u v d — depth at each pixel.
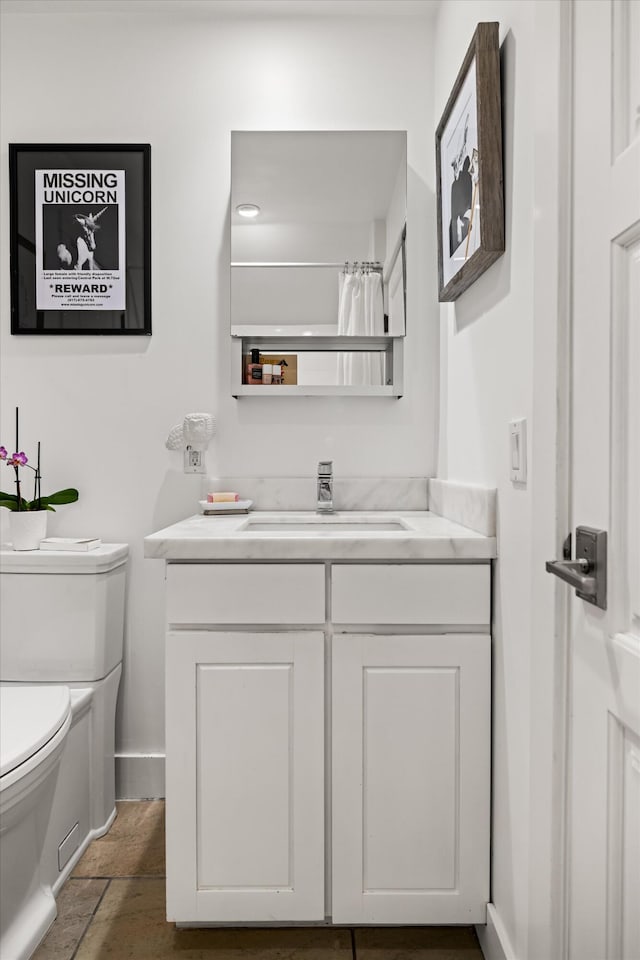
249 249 1.88
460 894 1.26
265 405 1.94
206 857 1.27
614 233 0.79
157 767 1.90
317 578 1.27
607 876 0.82
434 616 1.27
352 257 1.89
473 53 1.25
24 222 1.92
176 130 1.93
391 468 1.95
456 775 1.26
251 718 1.26
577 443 0.90
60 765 1.49
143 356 1.93
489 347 1.31
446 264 1.58
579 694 0.90
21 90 1.92
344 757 1.26
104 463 1.93
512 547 1.15
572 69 0.90
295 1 1.86
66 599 1.69
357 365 1.91
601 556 0.82
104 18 1.92
